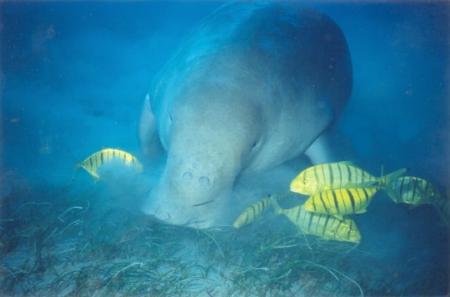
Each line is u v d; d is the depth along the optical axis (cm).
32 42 2259
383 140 1268
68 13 2845
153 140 683
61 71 1755
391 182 509
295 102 541
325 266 481
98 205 615
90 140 988
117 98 1358
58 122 1103
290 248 523
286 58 543
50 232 533
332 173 461
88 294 419
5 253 500
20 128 1048
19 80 1498
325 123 620
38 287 434
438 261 575
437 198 620
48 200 652
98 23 3034
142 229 537
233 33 529
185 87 462
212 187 440
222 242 510
